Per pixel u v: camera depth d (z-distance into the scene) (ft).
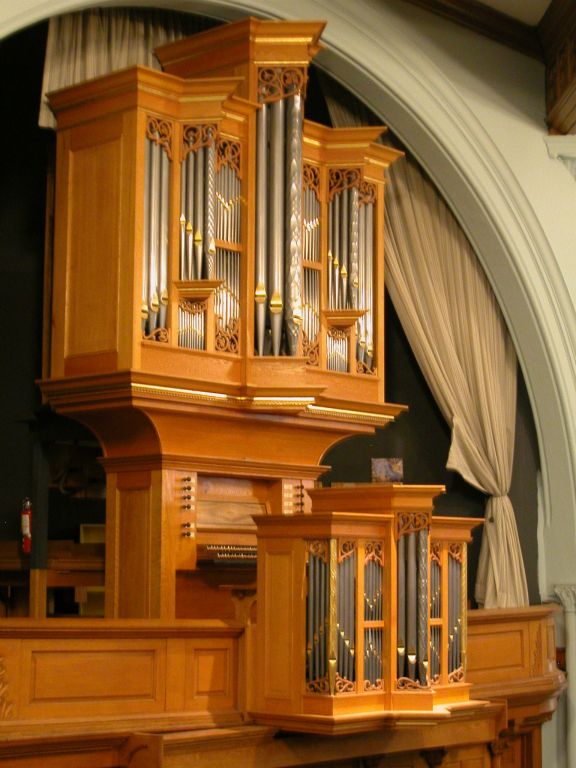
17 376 36.06
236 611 27.66
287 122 32.27
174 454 30.22
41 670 24.90
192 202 30.53
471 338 39.40
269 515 26.89
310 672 26.25
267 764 26.91
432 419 39.93
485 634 34.22
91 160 30.68
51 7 30.71
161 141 30.27
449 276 39.42
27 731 24.41
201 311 30.53
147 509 30.27
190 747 25.63
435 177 38.73
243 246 31.55
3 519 35.47
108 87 30.32
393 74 37.09
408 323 38.93
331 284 33.73
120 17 33.68
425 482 39.60
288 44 32.48
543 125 39.93
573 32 37.19
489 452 39.22
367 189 34.53
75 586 32.53
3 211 36.50
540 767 37.68
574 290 39.78
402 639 27.20
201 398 30.14
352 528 26.58
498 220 38.73
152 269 29.81
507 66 39.50
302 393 31.01
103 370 29.68
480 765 32.37
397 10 37.40
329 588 26.11
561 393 39.65
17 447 35.86
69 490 33.65
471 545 40.01
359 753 28.66
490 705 31.76
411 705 26.96
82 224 30.66
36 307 36.42
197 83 30.53
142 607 30.01
